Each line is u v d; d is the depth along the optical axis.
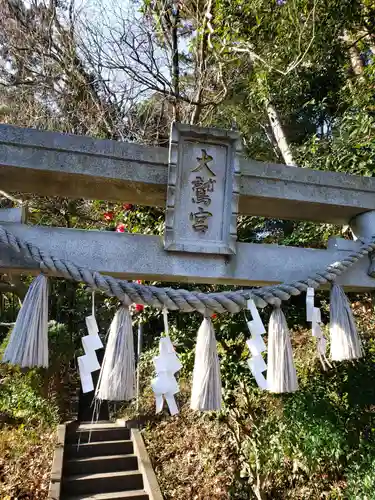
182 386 4.25
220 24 3.60
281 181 1.81
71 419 6.29
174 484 4.52
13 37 4.58
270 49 3.82
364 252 1.79
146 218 3.40
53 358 6.29
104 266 1.55
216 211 1.68
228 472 4.10
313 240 3.53
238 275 1.69
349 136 3.26
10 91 4.72
